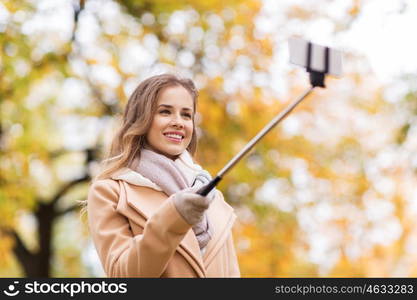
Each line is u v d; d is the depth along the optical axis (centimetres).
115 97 1753
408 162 1596
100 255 482
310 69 415
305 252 1850
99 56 1683
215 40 1747
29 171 1686
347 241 1856
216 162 1741
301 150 1858
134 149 512
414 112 1509
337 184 1873
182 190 451
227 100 1748
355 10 1617
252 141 415
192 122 521
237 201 1817
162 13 1698
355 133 1872
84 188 2056
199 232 489
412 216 1845
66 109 1809
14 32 1591
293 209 1841
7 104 1650
